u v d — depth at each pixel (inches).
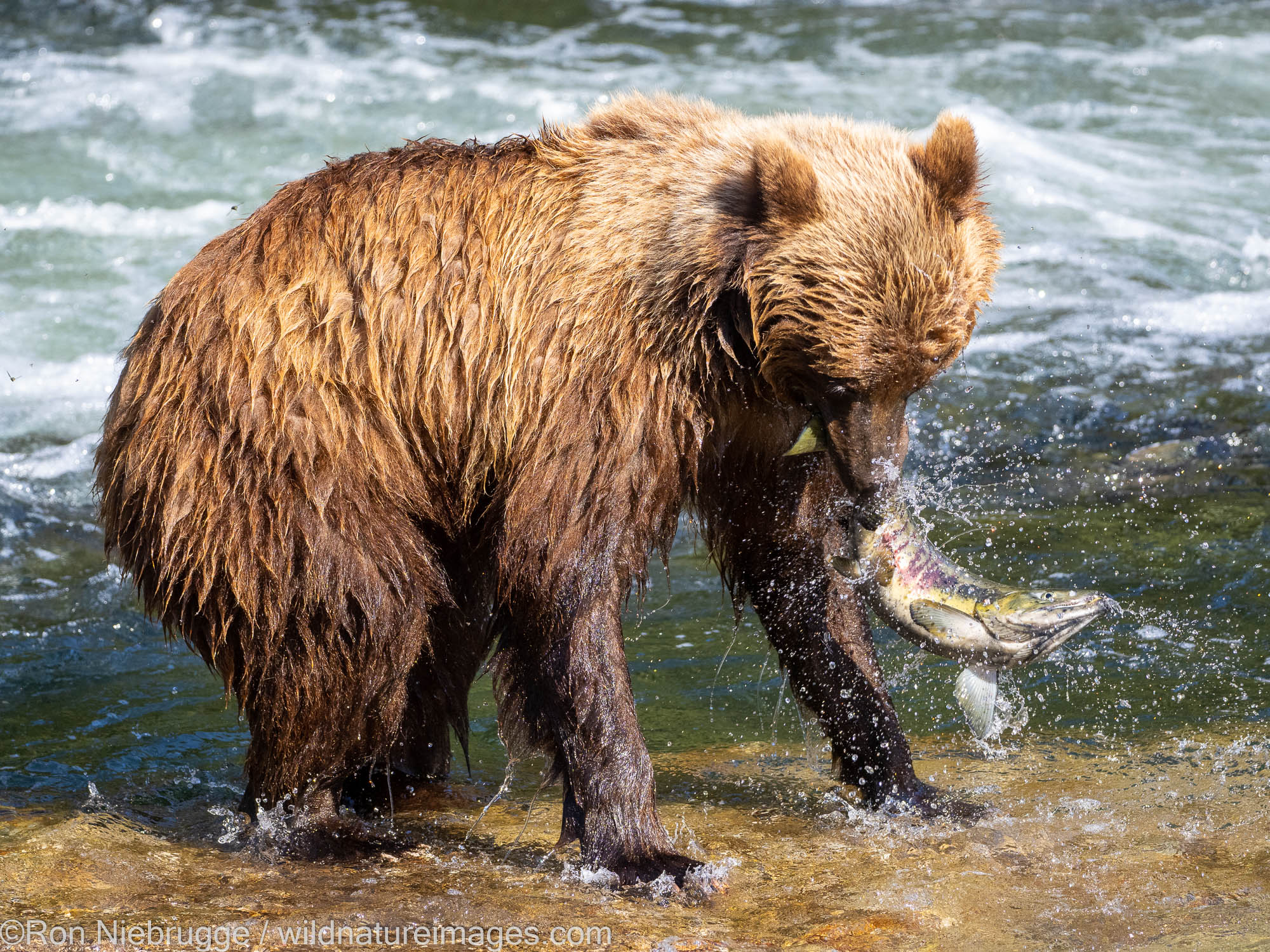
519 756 373.4
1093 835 375.2
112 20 1411.2
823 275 331.6
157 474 358.3
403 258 363.9
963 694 361.4
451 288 362.0
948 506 628.1
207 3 1475.1
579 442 346.6
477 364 361.1
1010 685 472.1
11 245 938.1
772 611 408.5
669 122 377.1
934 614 356.5
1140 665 480.1
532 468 349.1
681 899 344.5
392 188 372.8
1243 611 514.9
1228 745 426.3
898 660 504.1
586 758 354.9
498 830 402.0
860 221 331.9
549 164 373.4
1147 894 340.8
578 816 359.9
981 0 1546.5
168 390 359.6
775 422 373.7
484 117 1161.4
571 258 356.2
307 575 350.9
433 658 391.2
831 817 398.3
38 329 832.9
